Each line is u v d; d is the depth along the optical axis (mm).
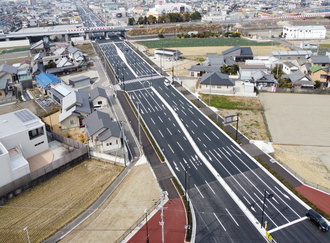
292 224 41094
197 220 42344
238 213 43438
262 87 94000
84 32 190625
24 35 181250
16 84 104188
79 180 51812
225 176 52031
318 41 166375
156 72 114750
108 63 130750
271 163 55469
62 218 43062
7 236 39844
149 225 41562
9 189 46812
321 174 52156
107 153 58906
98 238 39500
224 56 126938
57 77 103625
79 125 70625
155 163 56250
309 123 71250
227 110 79375
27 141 56562
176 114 77312
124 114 77812
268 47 152000
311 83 93375
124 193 48250
